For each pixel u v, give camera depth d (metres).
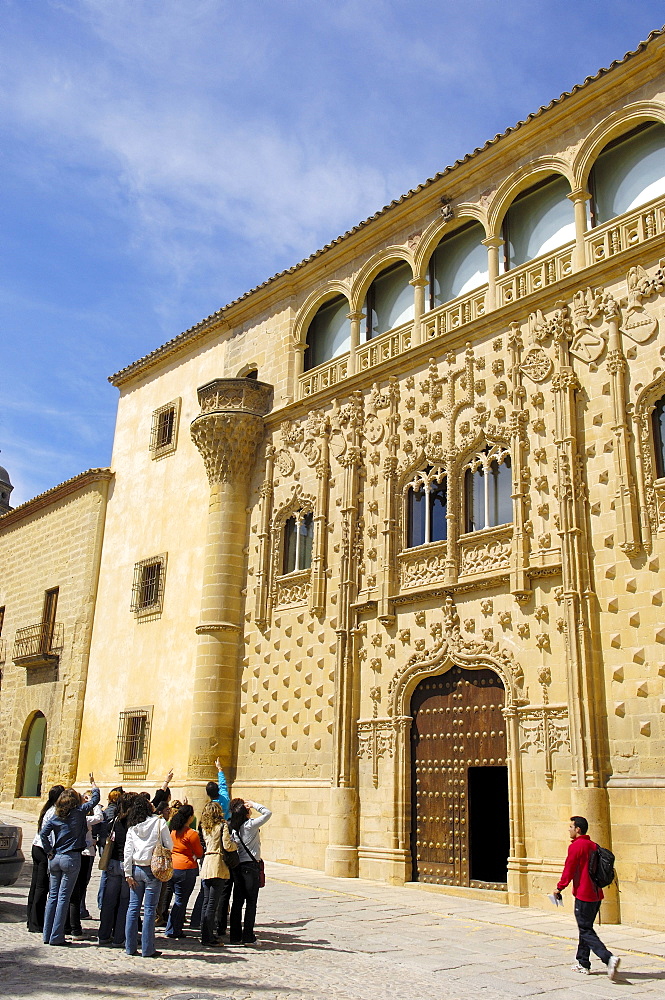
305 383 26.88
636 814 16.02
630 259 18.81
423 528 21.94
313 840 22.05
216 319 31.08
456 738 19.89
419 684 21.02
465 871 18.88
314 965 11.34
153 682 29.30
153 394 34.38
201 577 28.66
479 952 12.74
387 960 11.87
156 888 11.55
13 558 40.69
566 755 17.41
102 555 34.44
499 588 19.52
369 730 21.56
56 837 12.23
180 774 26.78
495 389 20.70
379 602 21.88
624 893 15.84
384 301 25.75
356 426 24.06
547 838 17.28
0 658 39.31
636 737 16.42
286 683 24.20
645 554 17.11
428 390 22.41
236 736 25.31
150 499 32.53
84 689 32.75
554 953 12.90
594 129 20.56
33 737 35.81
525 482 19.50
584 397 19.00
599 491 18.20
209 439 27.45
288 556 25.84
